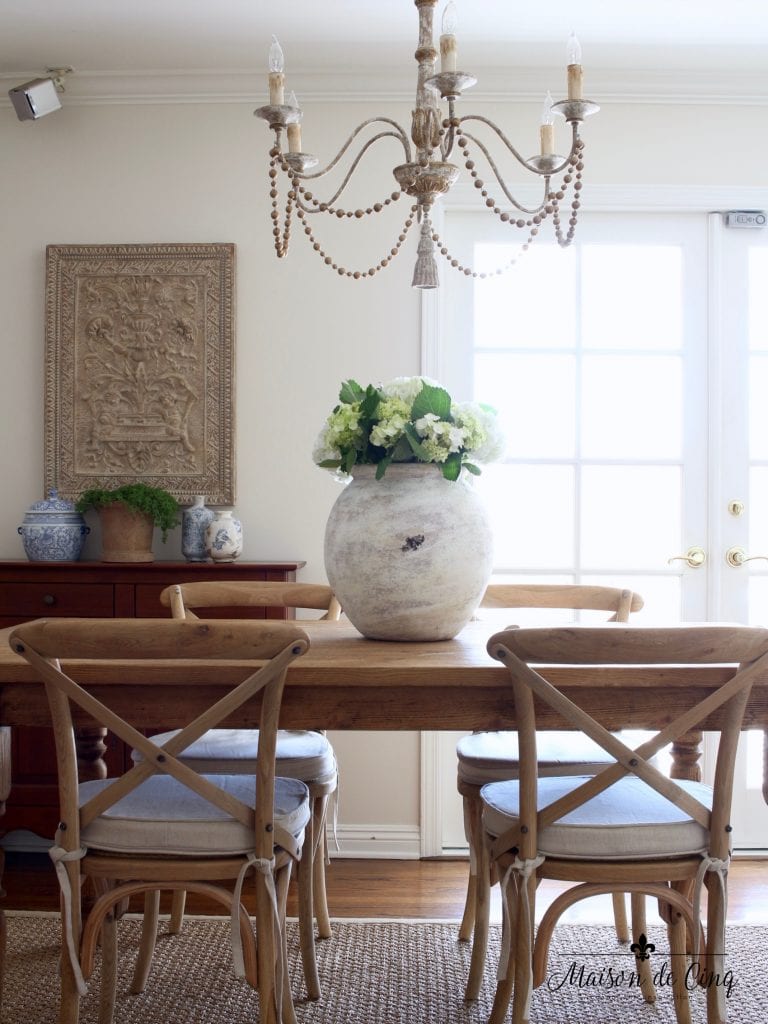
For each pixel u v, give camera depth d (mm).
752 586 3588
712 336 3586
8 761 2020
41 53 3359
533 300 3602
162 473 3510
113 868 1762
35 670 1718
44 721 1818
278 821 1869
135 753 2598
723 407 3594
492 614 3301
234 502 3525
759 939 2707
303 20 3137
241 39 3268
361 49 3340
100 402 3512
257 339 3541
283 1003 1973
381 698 1792
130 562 3285
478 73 3488
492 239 3582
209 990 2344
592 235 3590
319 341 3537
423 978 2434
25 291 3562
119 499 3279
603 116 3545
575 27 3176
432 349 3518
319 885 2682
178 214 3555
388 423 2021
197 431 3510
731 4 3023
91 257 3516
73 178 3562
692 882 2059
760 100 3539
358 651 1954
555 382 3602
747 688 1722
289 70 3480
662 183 3539
